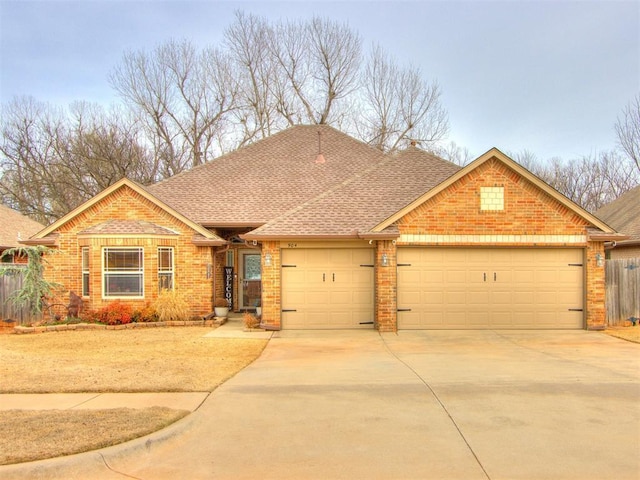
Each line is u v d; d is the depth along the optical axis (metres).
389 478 5.32
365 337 14.35
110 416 6.94
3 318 16.62
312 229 15.62
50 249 16.66
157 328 15.91
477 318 15.44
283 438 6.41
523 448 6.02
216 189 20.25
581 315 15.48
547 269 15.50
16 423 6.62
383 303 15.17
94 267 16.55
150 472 5.55
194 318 16.73
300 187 20.33
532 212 15.30
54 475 5.39
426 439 6.32
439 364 10.63
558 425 6.75
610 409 7.40
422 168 19.06
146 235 16.62
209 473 5.50
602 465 5.57
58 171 35.78
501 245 15.30
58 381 9.01
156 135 37.44
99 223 17.30
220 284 19.66
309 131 24.11
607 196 40.97
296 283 15.79
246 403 7.80
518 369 10.05
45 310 16.94
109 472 5.55
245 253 20.22
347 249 15.86
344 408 7.54
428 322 15.43
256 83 38.69
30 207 35.59
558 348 12.59
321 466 5.61
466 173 15.16
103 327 15.59
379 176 18.58
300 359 11.34
